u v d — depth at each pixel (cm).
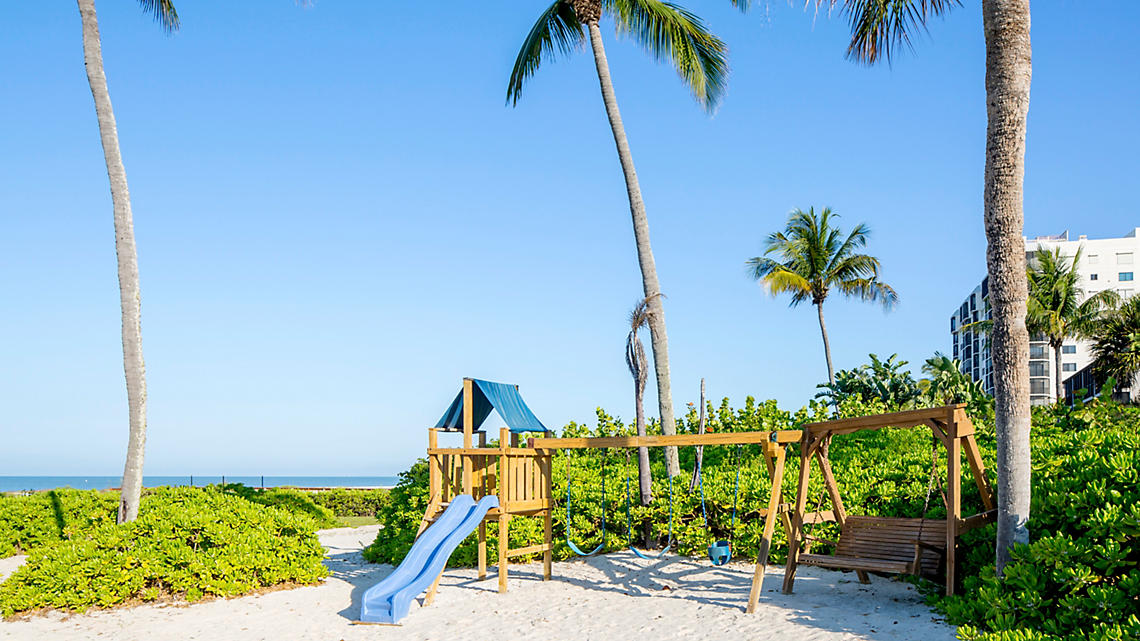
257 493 2244
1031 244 8631
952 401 2111
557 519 1454
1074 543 755
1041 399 7981
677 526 1360
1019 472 832
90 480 19912
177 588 1110
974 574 938
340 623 998
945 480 1220
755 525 1295
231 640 923
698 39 1745
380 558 1536
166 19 1525
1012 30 840
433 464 1266
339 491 2964
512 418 1265
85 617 1024
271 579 1192
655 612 989
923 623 837
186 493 2019
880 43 1043
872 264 4119
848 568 975
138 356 1373
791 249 4162
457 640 909
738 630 876
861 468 1430
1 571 1453
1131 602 686
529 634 923
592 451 1928
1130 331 4128
